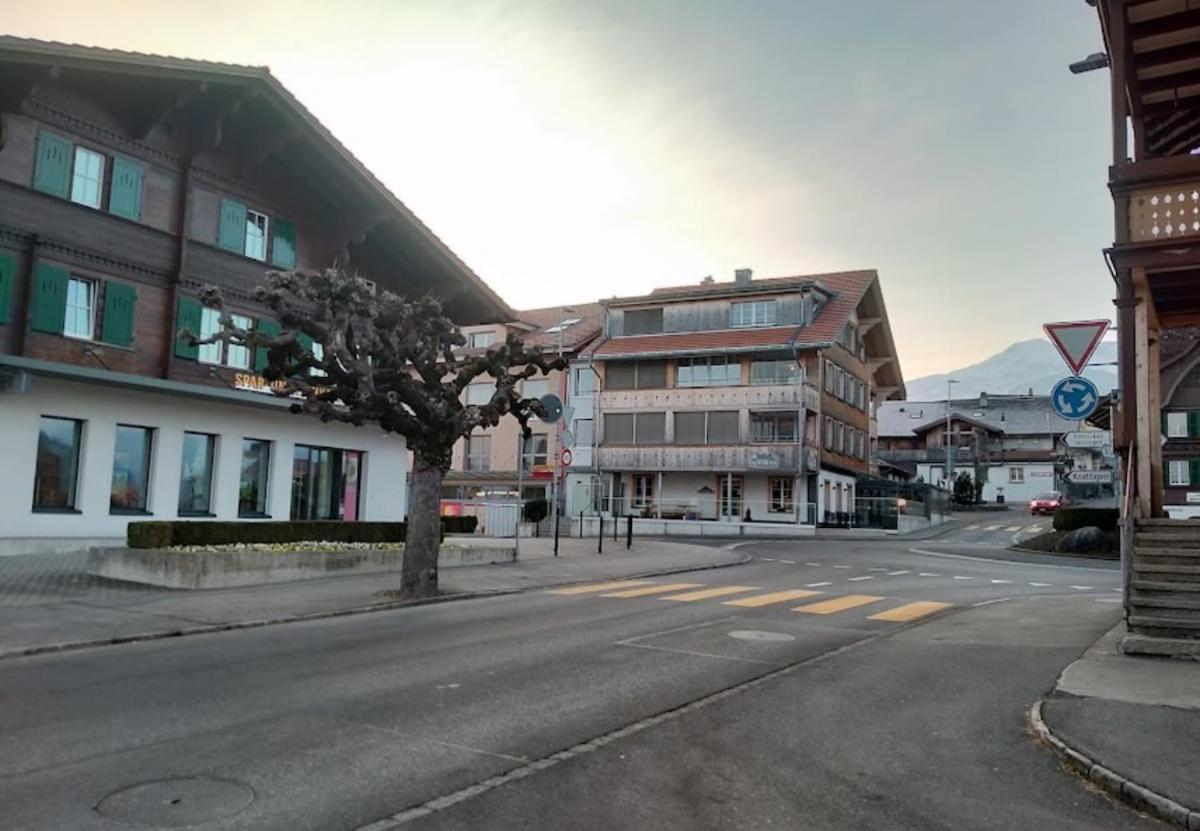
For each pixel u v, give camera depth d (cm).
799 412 4584
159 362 2158
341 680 882
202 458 2280
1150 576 1118
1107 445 1627
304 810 529
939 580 2105
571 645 1102
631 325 5184
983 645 1154
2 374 1794
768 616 1401
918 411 9362
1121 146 1249
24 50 1762
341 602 1422
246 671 923
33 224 1923
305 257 2539
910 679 943
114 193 2075
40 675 897
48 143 1955
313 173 2469
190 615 1254
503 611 1409
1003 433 8456
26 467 1884
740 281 5422
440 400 1584
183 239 2198
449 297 2794
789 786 602
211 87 2139
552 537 3544
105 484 2027
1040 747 698
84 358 1998
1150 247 1220
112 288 2069
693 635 1201
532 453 5281
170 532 1684
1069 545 3153
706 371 4853
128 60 1931
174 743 657
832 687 903
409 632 1187
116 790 555
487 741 683
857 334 5488
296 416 2512
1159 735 692
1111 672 931
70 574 1620
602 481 5031
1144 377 1239
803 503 4559
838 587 1869
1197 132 1565
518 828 512
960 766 651
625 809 548
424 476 1552
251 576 1592
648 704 815
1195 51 1387
